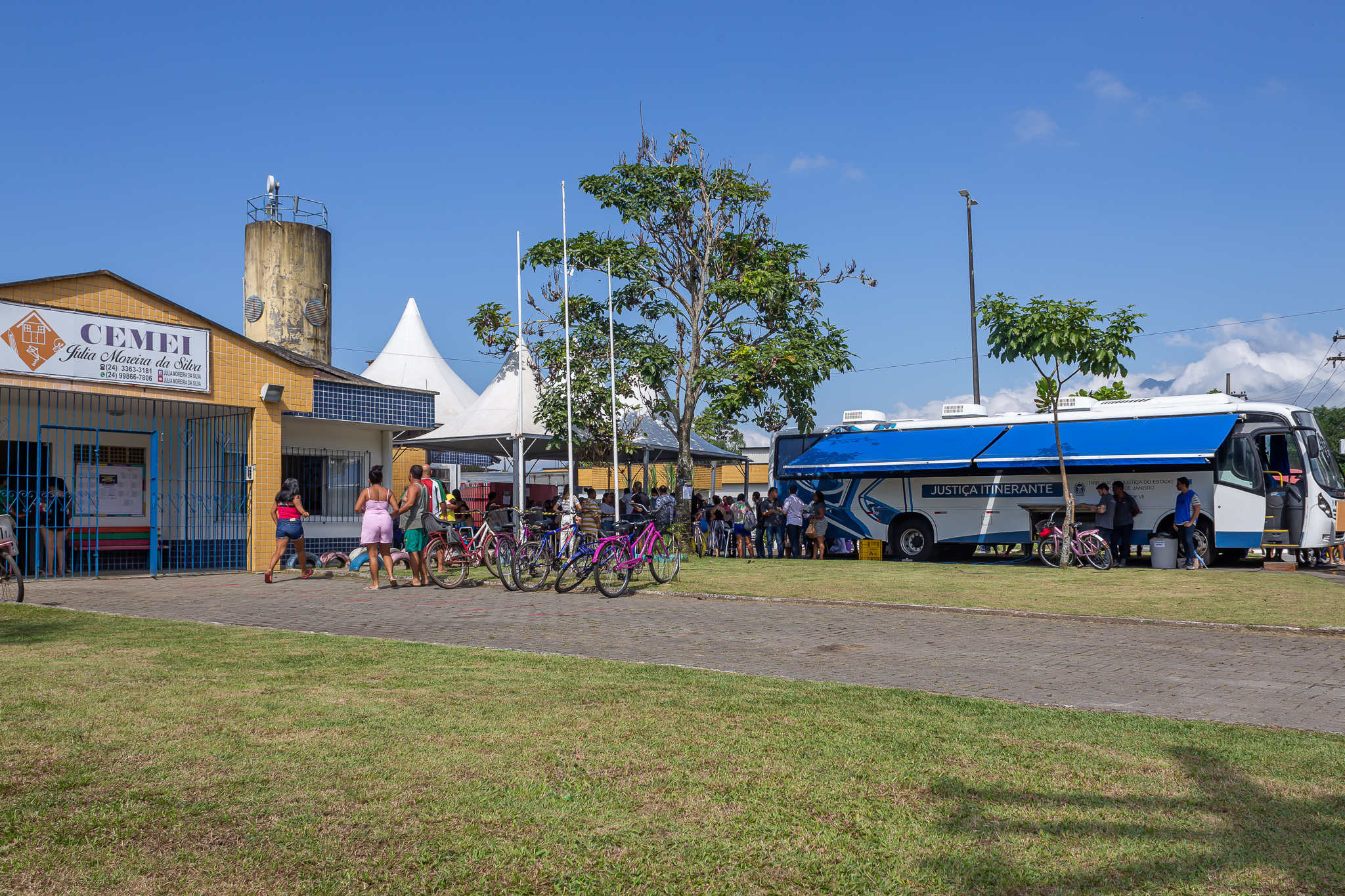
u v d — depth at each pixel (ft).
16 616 33.63
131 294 52.42
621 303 76.33
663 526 70.33
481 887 10.67
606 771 14.76
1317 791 14.05
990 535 71.97
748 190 76.84
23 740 16.05
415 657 25.00
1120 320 57.77
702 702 19.65
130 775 14.21
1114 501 64.34
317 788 13.78
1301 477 61.57
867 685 22.57
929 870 11.20
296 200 90.12
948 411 75.97
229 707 18.67
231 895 10.43
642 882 10.83
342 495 65.31
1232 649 29.30
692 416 78.13
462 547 49.55
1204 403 65.46
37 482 49.52
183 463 58.54
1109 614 36.60
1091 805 13.39
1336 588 46.78
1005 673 24.95
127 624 31.37
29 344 48.26
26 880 10.66
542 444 76.59
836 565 66.03
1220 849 11.80
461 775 14.51
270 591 45.11
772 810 13.12
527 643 29.30
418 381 104.12
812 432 82.53
